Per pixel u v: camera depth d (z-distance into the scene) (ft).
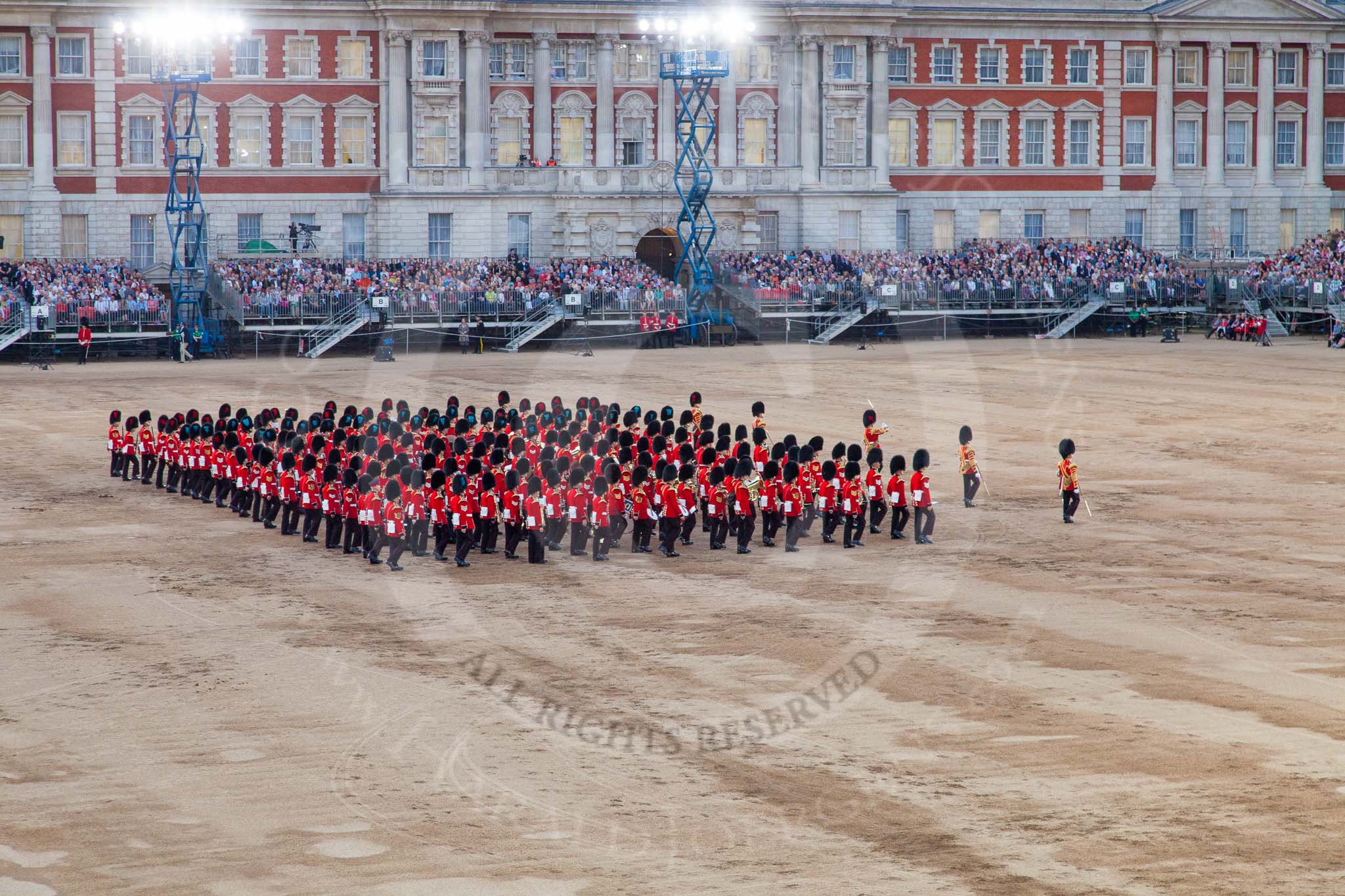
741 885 80.18
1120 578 153.89
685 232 476.13
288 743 103.76
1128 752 100.07
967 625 133.90
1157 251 508.12
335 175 464.24
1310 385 322.75
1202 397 302.25
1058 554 165.89
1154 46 521.24
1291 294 453.17
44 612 143.13
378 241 465.06
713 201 474.49
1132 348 410.93
